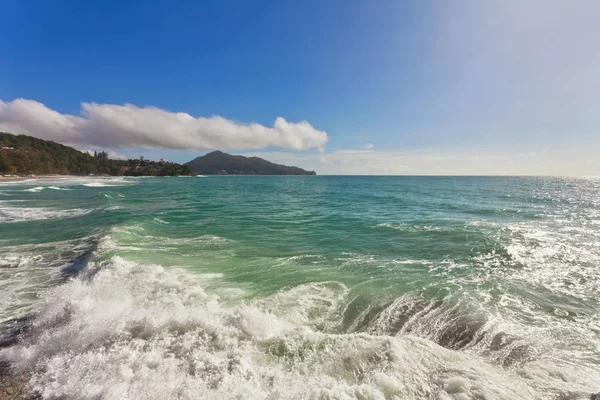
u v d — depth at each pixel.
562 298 7.19
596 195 40.84
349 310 6.36
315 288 7.48
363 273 8.74
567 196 38.62
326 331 5.53
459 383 3.77
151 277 7.52
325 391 3.50
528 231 14.73
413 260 10.16
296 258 10.17
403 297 7.07
